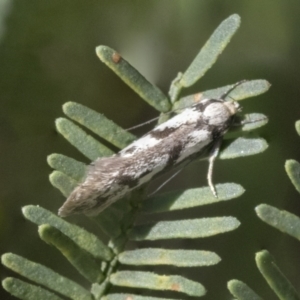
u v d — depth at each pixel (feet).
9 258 0.24
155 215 0.26
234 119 0.26
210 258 0.24
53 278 0.25
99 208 0.25
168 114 0.26
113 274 0.25
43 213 0.25
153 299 0.25
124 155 0.25
